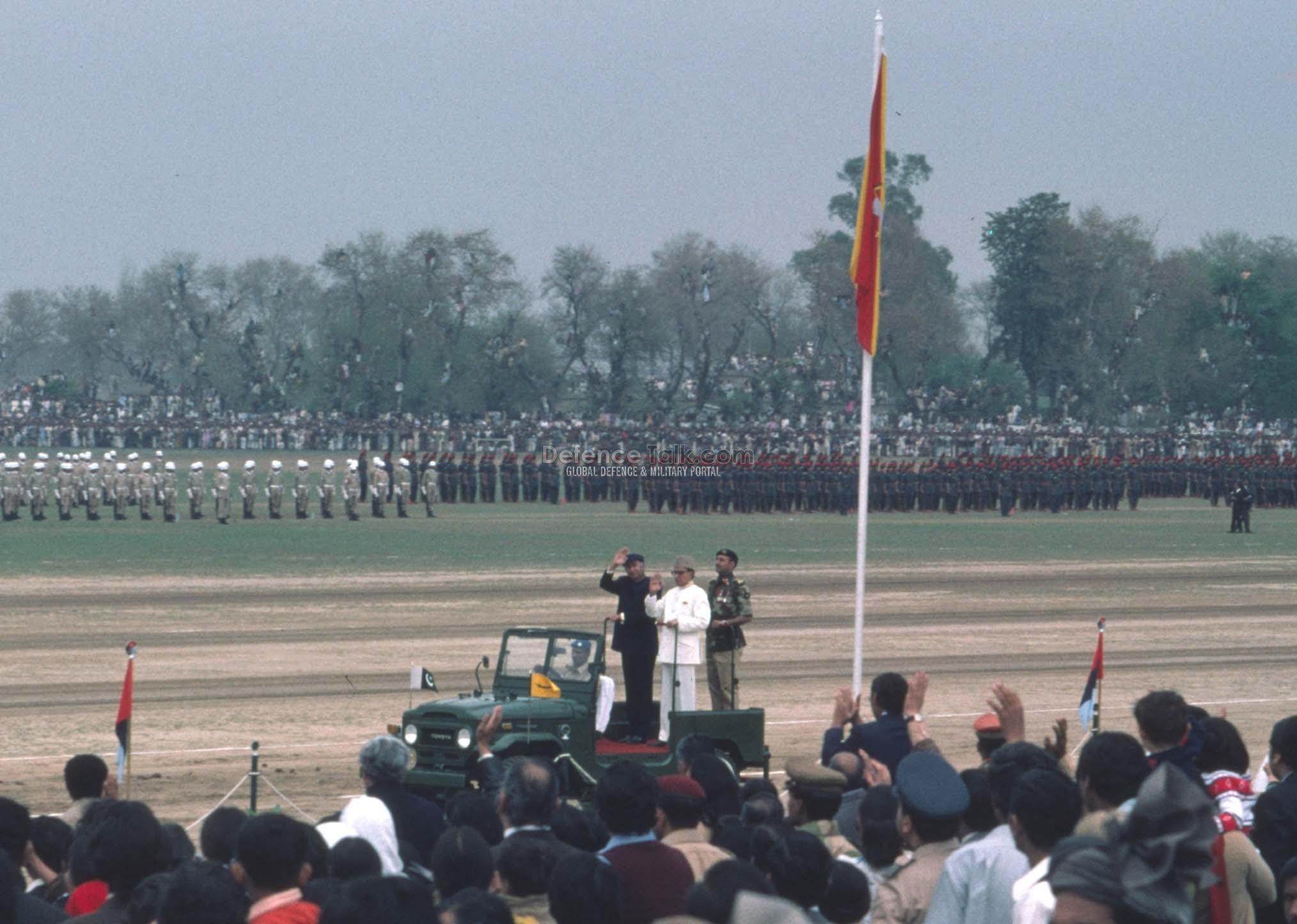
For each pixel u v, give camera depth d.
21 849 14.43
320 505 117.56
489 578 71.44
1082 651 54.53
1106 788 12.55
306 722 39.53
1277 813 15.57
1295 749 16.06
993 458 135.75
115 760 34.53
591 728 29.02
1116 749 12.63
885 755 18.92
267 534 94.69
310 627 55.88
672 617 35.38
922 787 13.51
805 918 7.06
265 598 63.50
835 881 12.42
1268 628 61.03
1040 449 196.25
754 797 16.61
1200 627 60.97
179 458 179.62
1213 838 7.97
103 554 80.38
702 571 76.38
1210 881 8.06
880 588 71.62
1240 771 16.80
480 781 24.78
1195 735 14.91
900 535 101.94
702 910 10.98
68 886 15.21
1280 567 83.94
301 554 81.56
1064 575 78.62
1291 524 118.81
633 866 13.64
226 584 67.75
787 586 71.75
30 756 35.03
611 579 33.03
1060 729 18.11
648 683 32.78
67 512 103.81
